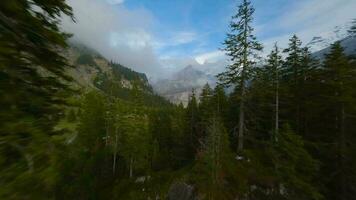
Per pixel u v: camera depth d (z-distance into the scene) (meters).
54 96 5.95
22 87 5.21
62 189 37.50
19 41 5.14
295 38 36.03
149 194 34.94
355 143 26.39
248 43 28.95
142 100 51.25
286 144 24.72
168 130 60.16
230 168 27.58
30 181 4.74
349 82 25.97
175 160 50.53
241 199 24.75
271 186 25.42
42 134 5.21
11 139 4.75
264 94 31.36
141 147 47.72
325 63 28.97
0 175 4.49
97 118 52.97
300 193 23.61
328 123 30.39
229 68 29.89
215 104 42.66
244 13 28.98
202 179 27.69
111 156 51.94
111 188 43.81
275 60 33.41
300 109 34.84
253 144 34.31
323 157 27.97
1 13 4.90
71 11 5.97
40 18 5.53
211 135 28.52
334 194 25.70
